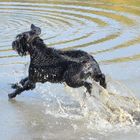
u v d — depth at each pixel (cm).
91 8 2512
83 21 2223
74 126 1174
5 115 1242
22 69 1579
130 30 2052
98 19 2262
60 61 1255
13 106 1301
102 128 1160
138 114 1229
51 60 1267
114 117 1207
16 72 1554
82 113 1248
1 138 1112
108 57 1695
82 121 1203
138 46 1819
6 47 1825
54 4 2642
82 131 1146
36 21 2238
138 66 1598
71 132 1141
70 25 2148
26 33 1289
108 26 2122
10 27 2128
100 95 1250
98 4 2617
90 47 1808
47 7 2564
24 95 1376
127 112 1232
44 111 1266
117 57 1695
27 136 1122
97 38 1931
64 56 1259
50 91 1397
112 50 1772
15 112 1262
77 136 1120
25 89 1335
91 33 2009
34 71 1291
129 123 1183
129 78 1483
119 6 2553
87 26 2127
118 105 1253
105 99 1246
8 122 1198
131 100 1277
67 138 1110
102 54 1727
